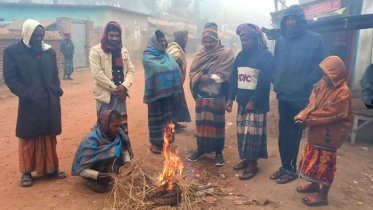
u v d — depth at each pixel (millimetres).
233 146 5672
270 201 3730
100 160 3898
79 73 16125
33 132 3971
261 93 4176
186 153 5316
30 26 3865
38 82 3996
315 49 3963
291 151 4227
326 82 3494
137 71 17781
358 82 9039
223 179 4344
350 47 9227
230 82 4555
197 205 3605
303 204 3680
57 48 14930
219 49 4711
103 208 3523
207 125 4730
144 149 5453
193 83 4730
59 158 5031
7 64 3859
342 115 3369
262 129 4332
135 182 3840
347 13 9922
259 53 4215
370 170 4648
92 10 21203
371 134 6332
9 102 9117
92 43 18812
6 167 4680
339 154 5266
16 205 3600
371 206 3656
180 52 5867
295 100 4035
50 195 3830
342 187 4113
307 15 11977
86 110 8398
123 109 4746
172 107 5352
